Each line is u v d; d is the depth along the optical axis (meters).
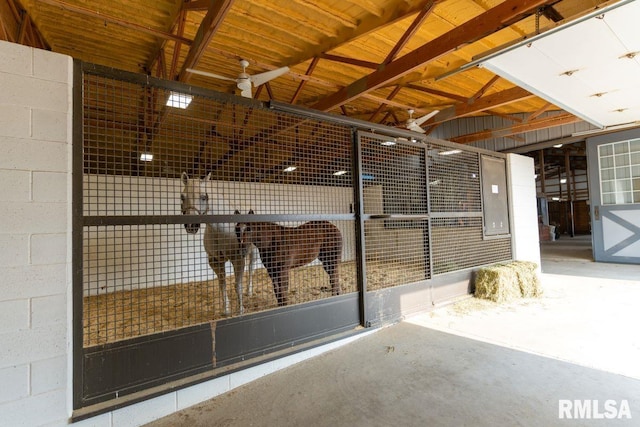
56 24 3.46
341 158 3.21
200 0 2.69
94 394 1.74
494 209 4.89
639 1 1.96
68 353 1.66
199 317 2.97
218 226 2.92
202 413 1.92
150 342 1.91
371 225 4.06
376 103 5.94
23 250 1.57
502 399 1.93
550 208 17.69
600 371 2.23
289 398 2.05
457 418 1.76
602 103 3.83
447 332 3.09
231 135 4.84
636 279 5.18
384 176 3.61
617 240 6.79
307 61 4.30
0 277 1.51
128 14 3.27
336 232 3.63
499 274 4.05
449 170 4.34
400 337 3.00
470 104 4.77
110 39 3.77
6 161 1.54
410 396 2.01
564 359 2.43
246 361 2.29
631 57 2.72
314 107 4.76
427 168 3.92
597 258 7.11
